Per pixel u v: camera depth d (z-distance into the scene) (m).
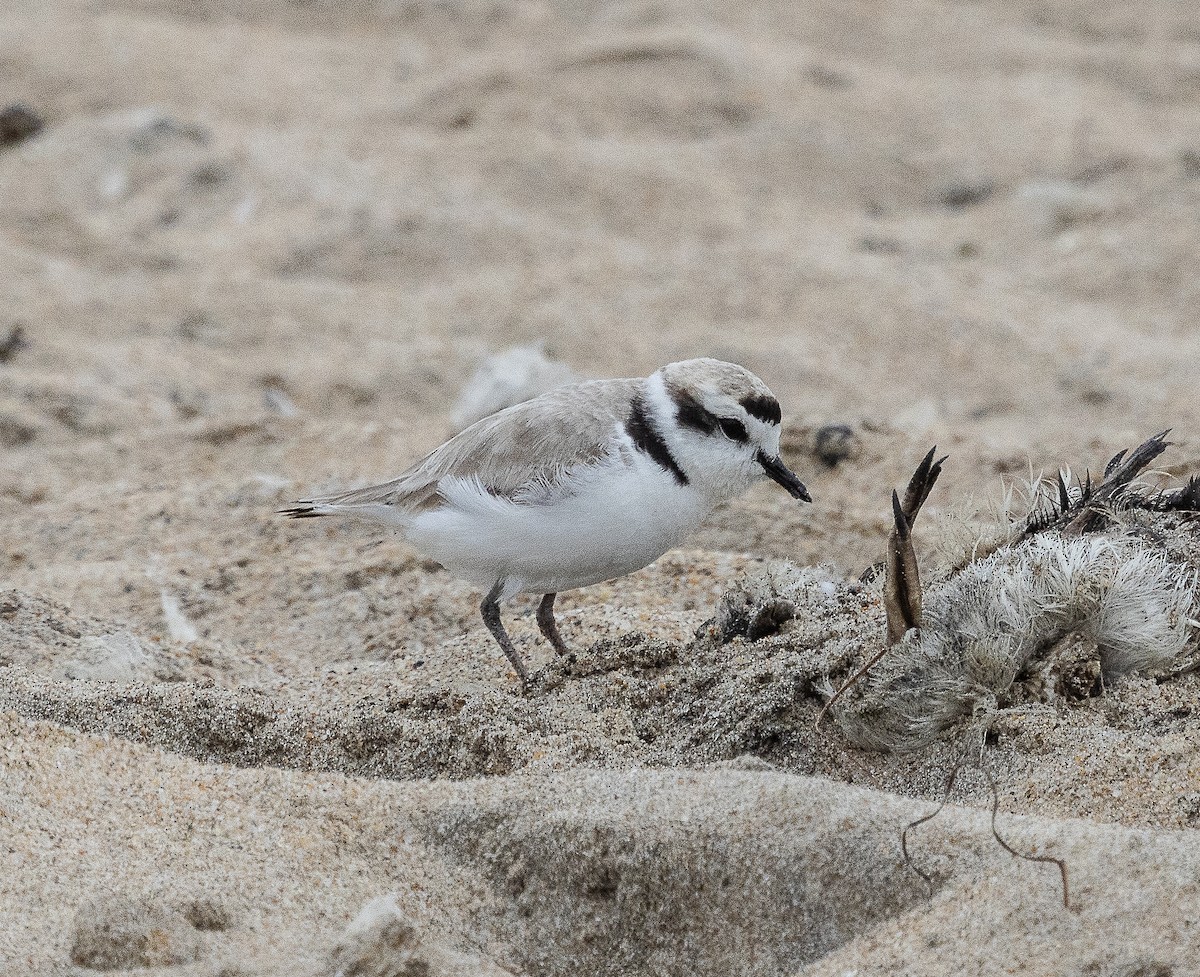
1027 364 15.39
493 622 8.36
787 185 20.53
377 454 13.27
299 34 26.67
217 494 12.33
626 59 23.59
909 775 6.62
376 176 20.30
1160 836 5.23
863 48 25.61
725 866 5.63
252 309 16.95
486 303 17.06
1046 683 6.68
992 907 5.12
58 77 23.44
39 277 17.47
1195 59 24.42
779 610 7.82
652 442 7.97
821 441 12.68
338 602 10.38
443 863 5.99
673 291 17.16
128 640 8.95
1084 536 7.35
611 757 6.91
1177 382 14.61
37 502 12.65
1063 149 21.00
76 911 5.47
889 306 16.59
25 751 6.38
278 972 5.08
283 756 7.24
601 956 5.67
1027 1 27.80
